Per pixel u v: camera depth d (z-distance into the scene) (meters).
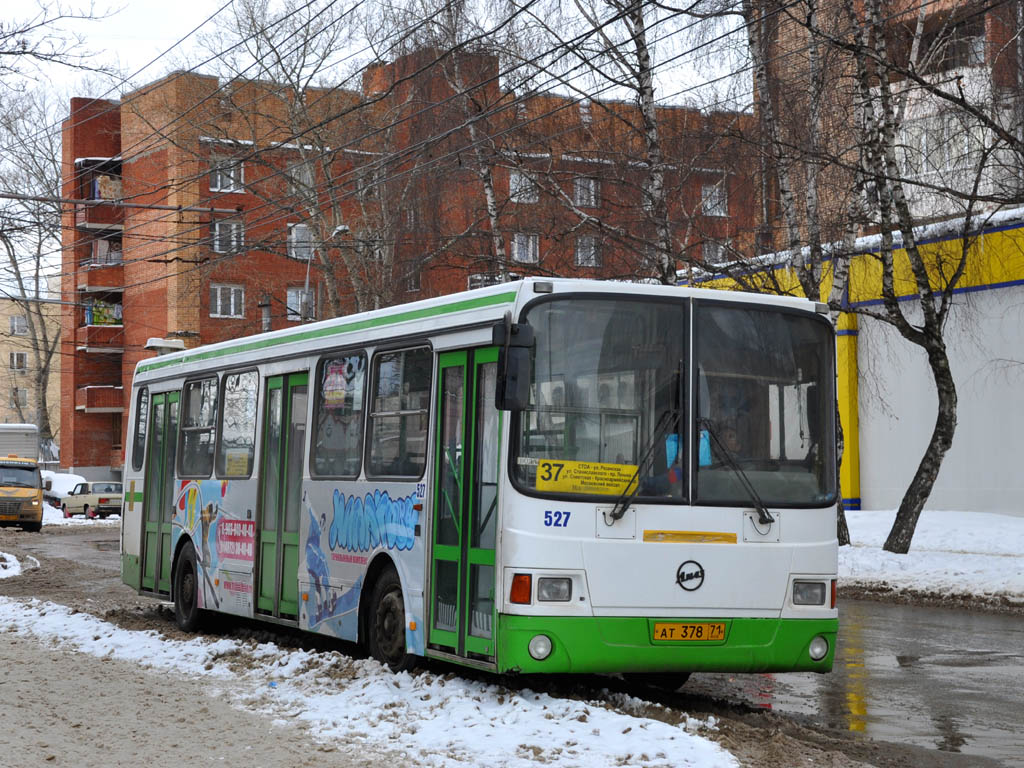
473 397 10.59
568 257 28.73
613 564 9.83
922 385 30.25
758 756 8.17
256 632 15.63
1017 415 27.94
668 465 10.09
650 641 9.85
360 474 12.29
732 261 27.16
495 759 7.99
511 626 9.63
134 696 10.52
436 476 10.99
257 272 54.25
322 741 8.66
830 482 10.62
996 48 24.20
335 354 13.10
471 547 10.33
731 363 10.41
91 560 30.80
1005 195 22.00
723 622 10.07
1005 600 19.30
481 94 29.08
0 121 22.52
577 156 27.39
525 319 9.96
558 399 9.93
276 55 36.03
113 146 63.19
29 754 8.16
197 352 16.61
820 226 24.77
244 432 14.99
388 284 36.44
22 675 11.73
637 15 23.48
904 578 21.75
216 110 40.94
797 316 10.71
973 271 28.55
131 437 18.72
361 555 12.10
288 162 43.06
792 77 24.69
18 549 35.16
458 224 31.88
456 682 10.43
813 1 20.64
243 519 14.74
